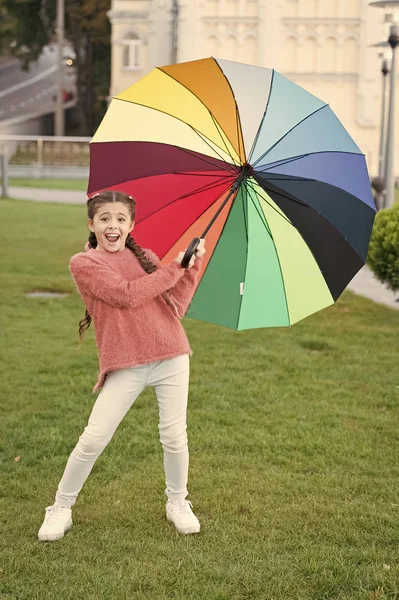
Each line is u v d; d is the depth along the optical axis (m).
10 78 69.62
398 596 3.62
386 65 20.12
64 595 3.58
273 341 8.72
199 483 4.83
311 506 4.53
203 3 41.88
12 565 3.82
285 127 3.88
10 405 6.30
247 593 3.63
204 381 7.05
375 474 5.06
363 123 41.72
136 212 4.11
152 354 3.94
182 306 3.99
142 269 4.00
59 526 4.10
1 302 10.57
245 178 3.94
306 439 5.61
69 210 22.52
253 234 4.09
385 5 13.88
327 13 41.22
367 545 4.08
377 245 9.27
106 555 3.93
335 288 4.14
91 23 50.09
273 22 41.56
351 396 6.71
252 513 4.43
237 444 5.51
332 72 41.66
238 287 4.16
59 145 38.84
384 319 10.07
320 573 3.78
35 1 52.62
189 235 4.18
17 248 15.18
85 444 4.00
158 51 42.75
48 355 7.90
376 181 18.94
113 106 4.07
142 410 6.23
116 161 4.02
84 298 4.00
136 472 5.00
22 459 5.19
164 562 3.87
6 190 26.19
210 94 3.94
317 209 3.92
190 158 3.96
